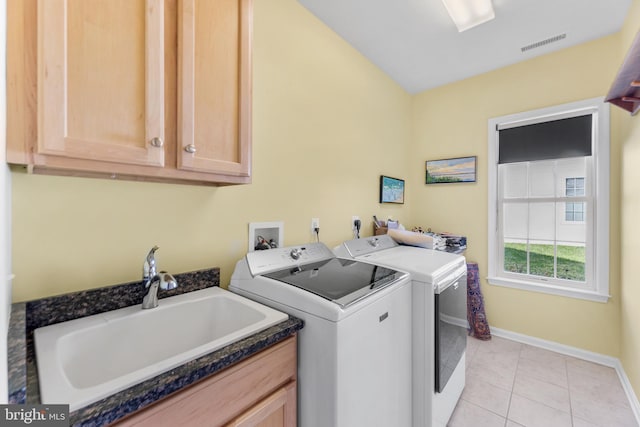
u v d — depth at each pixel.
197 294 1.20
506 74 2.62
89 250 1.00
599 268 2.19
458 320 1.71
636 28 1.72
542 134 2.48
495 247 2.71
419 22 1.99
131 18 0.82
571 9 1.86
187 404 0.67
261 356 0.85
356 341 1.01
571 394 1.84
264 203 1.60
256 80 1.55
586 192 2.32
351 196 2.28
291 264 1.42
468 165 2.84
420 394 1.40
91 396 0.56
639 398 1.65
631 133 1.81
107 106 0.77
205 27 1.00
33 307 0.85
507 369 2.12
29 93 0.66
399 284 1.32
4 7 0.57
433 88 3.08
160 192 1.18
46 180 0.91
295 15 1.78
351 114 2.27
